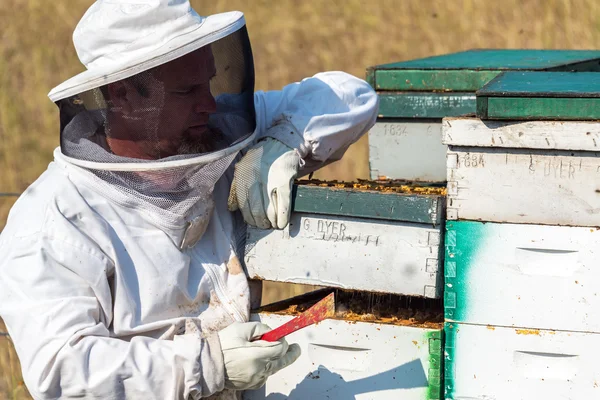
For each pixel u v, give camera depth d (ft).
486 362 13.79
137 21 13.39
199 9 59.31
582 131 12.54
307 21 57.62
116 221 13.74
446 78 19.49
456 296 13.76
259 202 14.49
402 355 14.15
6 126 48.03
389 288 14.15
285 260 14.75
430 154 20.16
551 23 54.34
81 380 12.70
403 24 56.49
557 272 13.28
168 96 13.41
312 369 14.79
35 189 13.97
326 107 15.90
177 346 13.19
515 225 13.28
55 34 55.98
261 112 16.46
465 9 56.13
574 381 13.44
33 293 12.84
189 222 14.19
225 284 14.80
